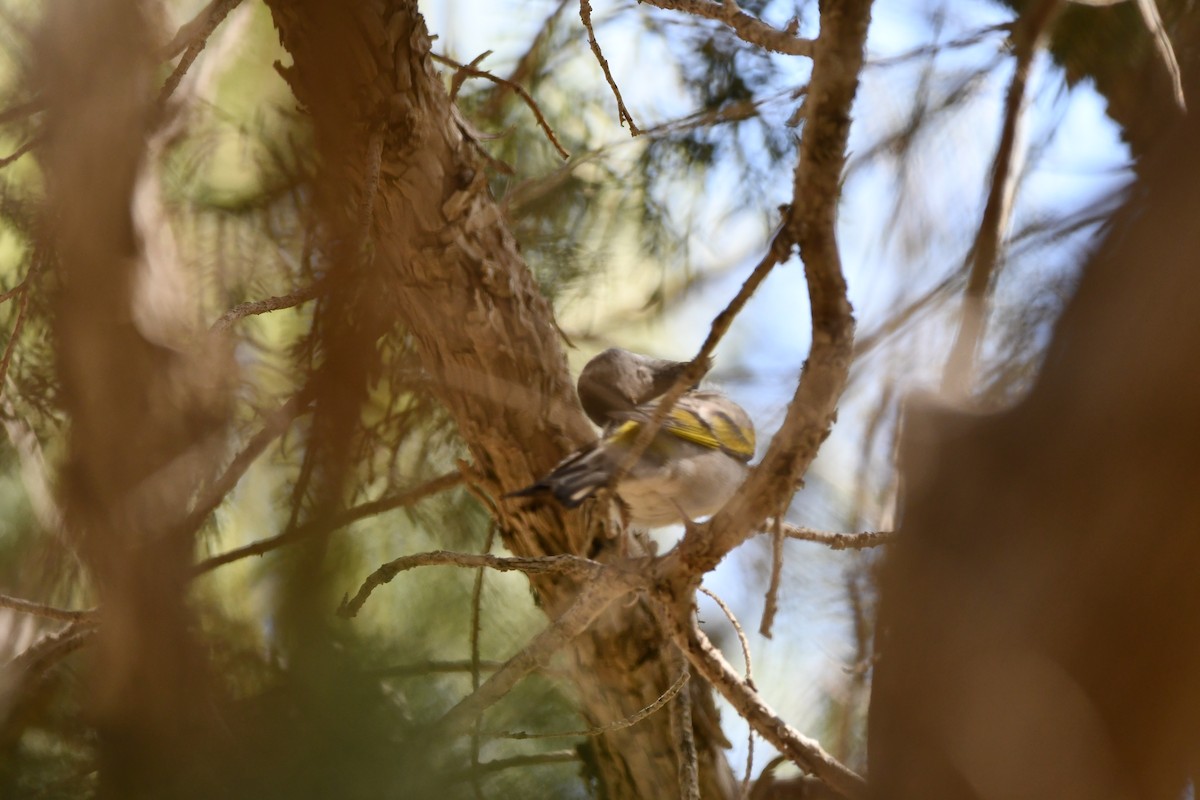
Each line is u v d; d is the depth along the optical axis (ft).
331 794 7.48
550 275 19.36
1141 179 7.01
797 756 14.42
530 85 19.80
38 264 12.86
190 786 7.48
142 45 12.03
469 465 16.98
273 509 16.99
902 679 6.84
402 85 14.40
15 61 14.43
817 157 9.94
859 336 10.66
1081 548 6.40
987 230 11.41
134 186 12.61
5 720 11.34
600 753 17.20
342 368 10.36
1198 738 6.11
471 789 8.09
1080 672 6.28
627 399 18.92
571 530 17.21
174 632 8.50
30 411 17.01
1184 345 6.32
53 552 17.01
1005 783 6.25
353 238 12.35
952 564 6.71
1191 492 6.23
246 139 17.60
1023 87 13.73
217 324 12.96
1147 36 14.82
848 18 9.74
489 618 17.71
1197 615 6.16
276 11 13.32
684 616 13.16
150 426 11.84
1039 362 7.10
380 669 8.21
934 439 7.14
